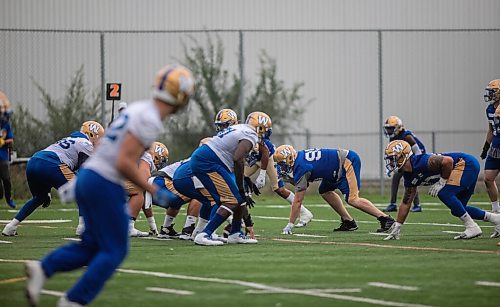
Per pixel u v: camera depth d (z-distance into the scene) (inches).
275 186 1582.2
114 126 689.0
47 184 1328.7
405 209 1258.6
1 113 812.6
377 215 1405.0
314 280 872.3
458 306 738.2
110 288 825.5
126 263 999.6
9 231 1353.3
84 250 705.0
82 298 671.1
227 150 1200.8
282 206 2050.9
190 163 1221.1
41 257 1069.1
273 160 1558.8
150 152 1368.1
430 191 1252.5
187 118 2415.1
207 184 1205.1
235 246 1192.8
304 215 1542.8
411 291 807.7
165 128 2399.1
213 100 2466.8
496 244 1192.8
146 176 1322.6
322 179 1407.5
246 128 1204.5
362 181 2482.8
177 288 826.2
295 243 1232.2
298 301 761.6
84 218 703.7
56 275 899.4
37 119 2298.2
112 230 683.4
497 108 1525.6
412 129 2659.9
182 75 702.5
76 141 1330.0
